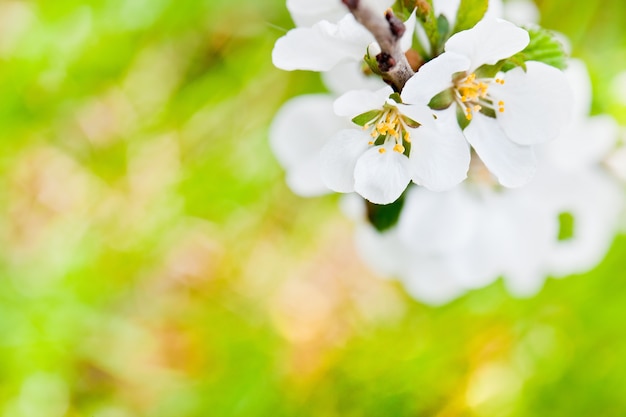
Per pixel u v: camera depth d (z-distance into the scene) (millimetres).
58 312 558
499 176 335
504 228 391
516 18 407
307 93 558
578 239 416
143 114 585
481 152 335
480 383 524
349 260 560
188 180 572
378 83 356
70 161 594
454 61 320
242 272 568
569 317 521
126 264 571
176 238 574
